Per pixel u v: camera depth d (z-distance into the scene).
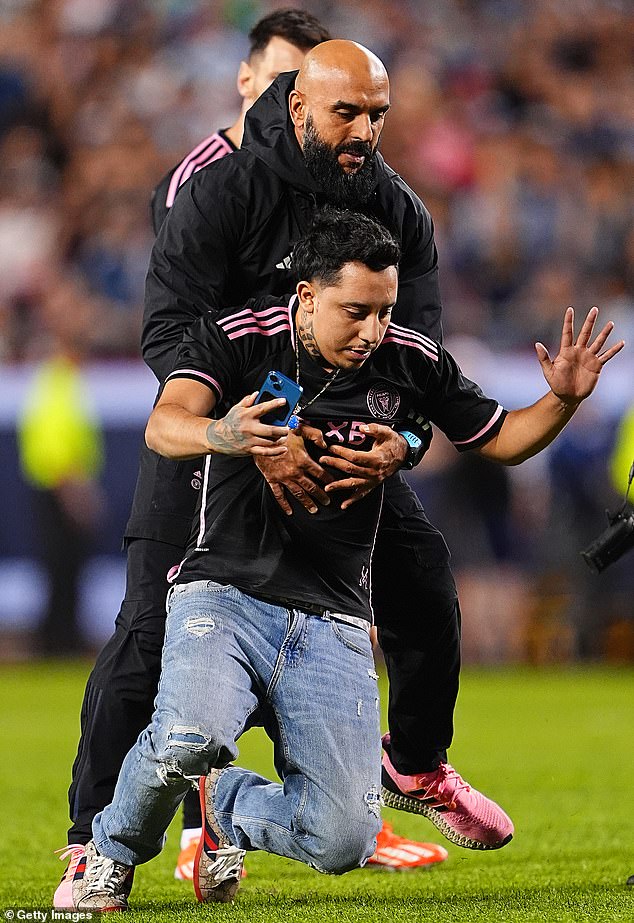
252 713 12.12
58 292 53.47
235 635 11.74
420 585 14.02
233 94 59.69
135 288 53.53
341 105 13.38
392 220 14.01
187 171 15.75
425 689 14.31
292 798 11.94
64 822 19.14
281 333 11.89
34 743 28.06
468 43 61.84
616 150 59.16
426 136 57.94
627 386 42.97
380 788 11.94
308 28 17.70
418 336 12.41
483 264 54.03
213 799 12.65
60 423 41.12
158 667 13.55
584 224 55.44
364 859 12.02
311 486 11.58
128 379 43.19
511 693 36.72
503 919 12.06
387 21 61.41
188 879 15.07
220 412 12.21
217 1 62.09
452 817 14.62
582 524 42.56
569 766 24.44
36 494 41.75
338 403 11.98
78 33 61.97
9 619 43.12
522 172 56.72
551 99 61.06
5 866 15.78
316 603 11.89
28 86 60.69
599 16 63.91
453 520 41.84
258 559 11.84
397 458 11.89
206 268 13.66
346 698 11.80
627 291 54.28
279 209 13.75
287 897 13.62
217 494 12.01
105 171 57.59
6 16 63.12
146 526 13.81
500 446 12.84
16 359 50.91
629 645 43.41
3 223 56.25
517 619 42.75
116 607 43.09
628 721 30.91
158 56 61.16
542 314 52.09
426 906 12.84
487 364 43.28
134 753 11.83
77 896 12.56
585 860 15.84
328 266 11.39
